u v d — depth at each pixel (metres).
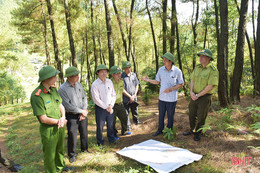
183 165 2.94
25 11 14.91
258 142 3.37
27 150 4.57
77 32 16.03
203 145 3.56
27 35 21.64
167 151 3.37
